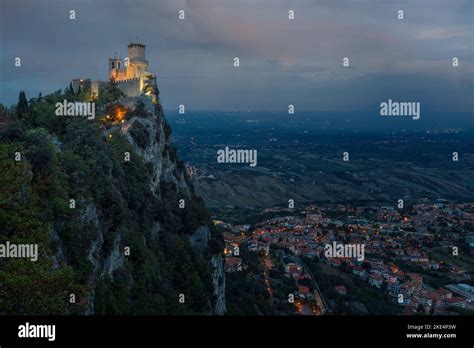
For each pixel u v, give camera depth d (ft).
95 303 212.23
